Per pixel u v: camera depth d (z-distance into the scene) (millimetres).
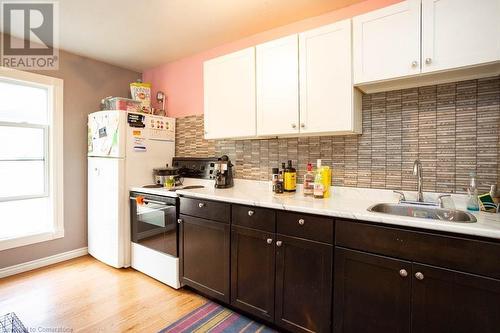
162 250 2330
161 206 2320
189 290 2250
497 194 1445
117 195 2566
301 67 1854
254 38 2500
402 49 1505
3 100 2514
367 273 1359
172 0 1930
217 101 2318
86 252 3043
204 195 2016
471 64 1328
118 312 1917
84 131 2996
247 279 1804
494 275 1069
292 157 2275
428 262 1200
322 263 1488
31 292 2184
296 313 1590
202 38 2559
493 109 1527
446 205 1603
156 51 2863
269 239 1682
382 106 1868
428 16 1429
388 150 1851
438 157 1687
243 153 2576
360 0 1945
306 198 1898
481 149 1561
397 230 1271
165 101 3234
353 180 1984
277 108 1967
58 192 2795
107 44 2680
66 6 2000
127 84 3385
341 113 1707
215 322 1819
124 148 2602
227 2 1959
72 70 2883
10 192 2580
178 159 2986
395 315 1285
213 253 1980
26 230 2695
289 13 2119
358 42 1644
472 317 1116
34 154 2715
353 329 1405
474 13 1318
